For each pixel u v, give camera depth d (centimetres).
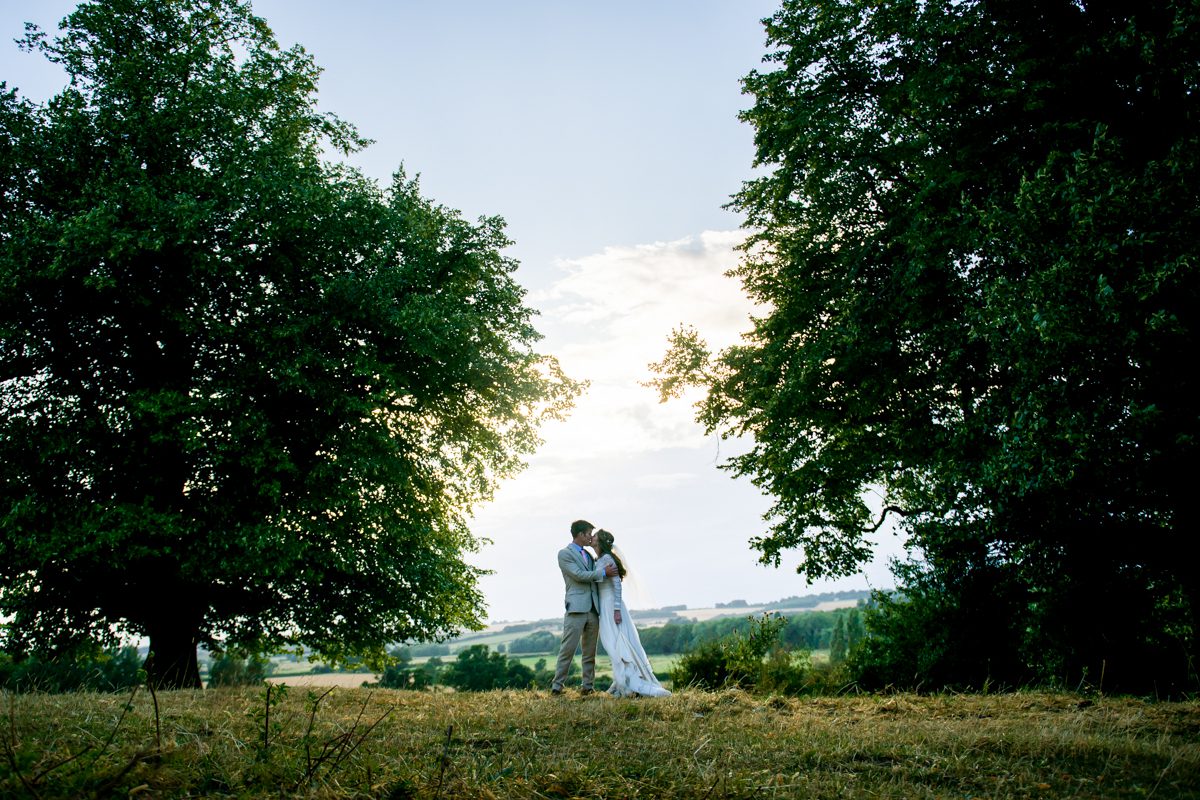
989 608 1742
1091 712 768
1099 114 1246
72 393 1554
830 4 1603
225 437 1495
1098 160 988
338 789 408
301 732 569
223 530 1466
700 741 566
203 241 1470
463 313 1761
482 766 477
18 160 1484
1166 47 1084
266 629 1794
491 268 1947
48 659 1580
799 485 1853
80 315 1549
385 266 1722
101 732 525
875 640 2053
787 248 1870
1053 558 1477
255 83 1780
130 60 1605
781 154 1706
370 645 1892
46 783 373
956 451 1432
